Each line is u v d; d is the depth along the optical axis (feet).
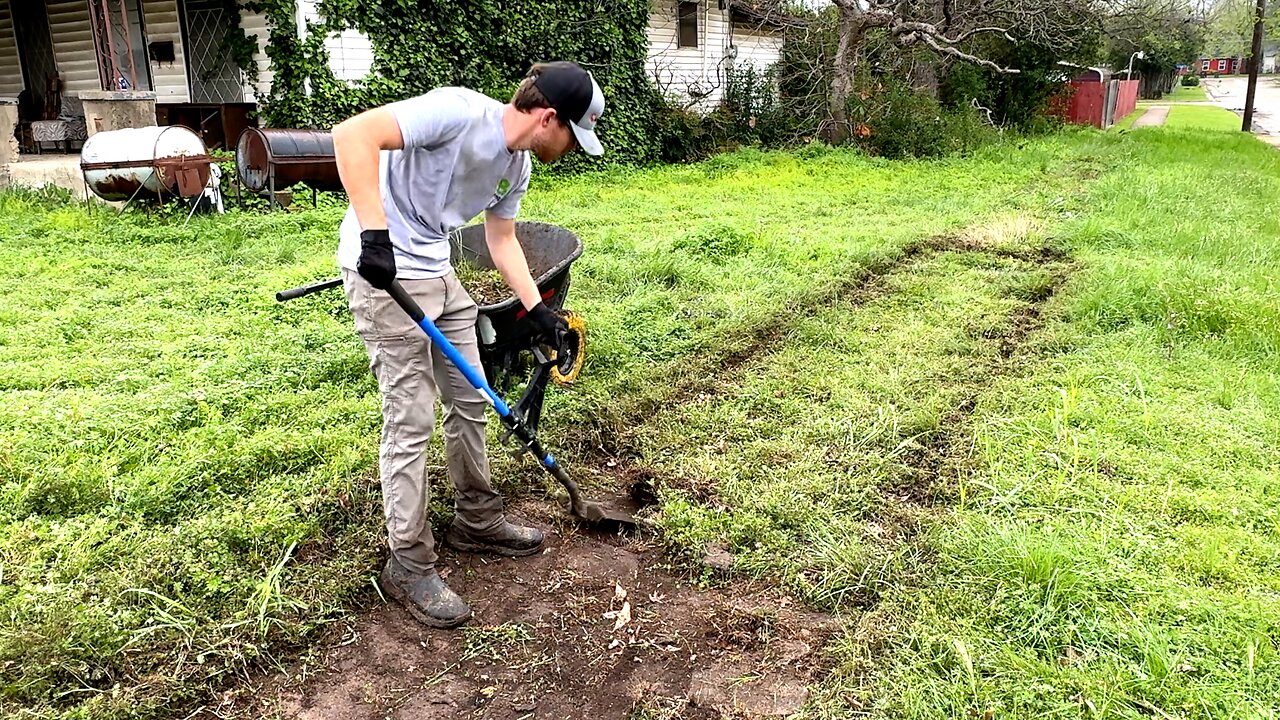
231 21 38.55
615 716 8.02
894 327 18.19
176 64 41.57
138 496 10.82
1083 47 72.13
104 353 16.01
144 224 28.25
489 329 12.58
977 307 19.39
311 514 10.74
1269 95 170.19
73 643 8.38
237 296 19.67
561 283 14.74
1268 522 10.50
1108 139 64.80
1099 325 17.92
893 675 8.18
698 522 10.76
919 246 26.00
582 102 8.13
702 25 61.67
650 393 14.74
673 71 59.26
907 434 13.24
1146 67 160.25
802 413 13.99
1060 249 25.14
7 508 10.57
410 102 7.78
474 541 10.37
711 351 16.81
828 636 8.96
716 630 9.08
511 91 43.42
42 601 8.86
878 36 55.67
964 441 12.80
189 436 12.43
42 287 20.24
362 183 7.41
